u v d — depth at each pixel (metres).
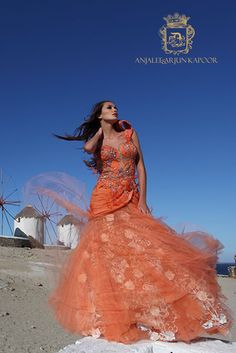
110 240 3.80
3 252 22.20
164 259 3.67
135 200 4.07
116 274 3.69
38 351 6.43
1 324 7.93
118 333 3.54
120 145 4.14
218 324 3.62
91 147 4.19
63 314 3.93
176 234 3.97
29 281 13.86
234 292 18.00
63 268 4.12
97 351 3.29
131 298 3.60
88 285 3.80
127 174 4.09
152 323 3.58
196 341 3.69
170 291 3.60
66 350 3.34
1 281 12.80
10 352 6.26
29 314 9.24
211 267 3.81
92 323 3.70
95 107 4.36
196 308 3.60
